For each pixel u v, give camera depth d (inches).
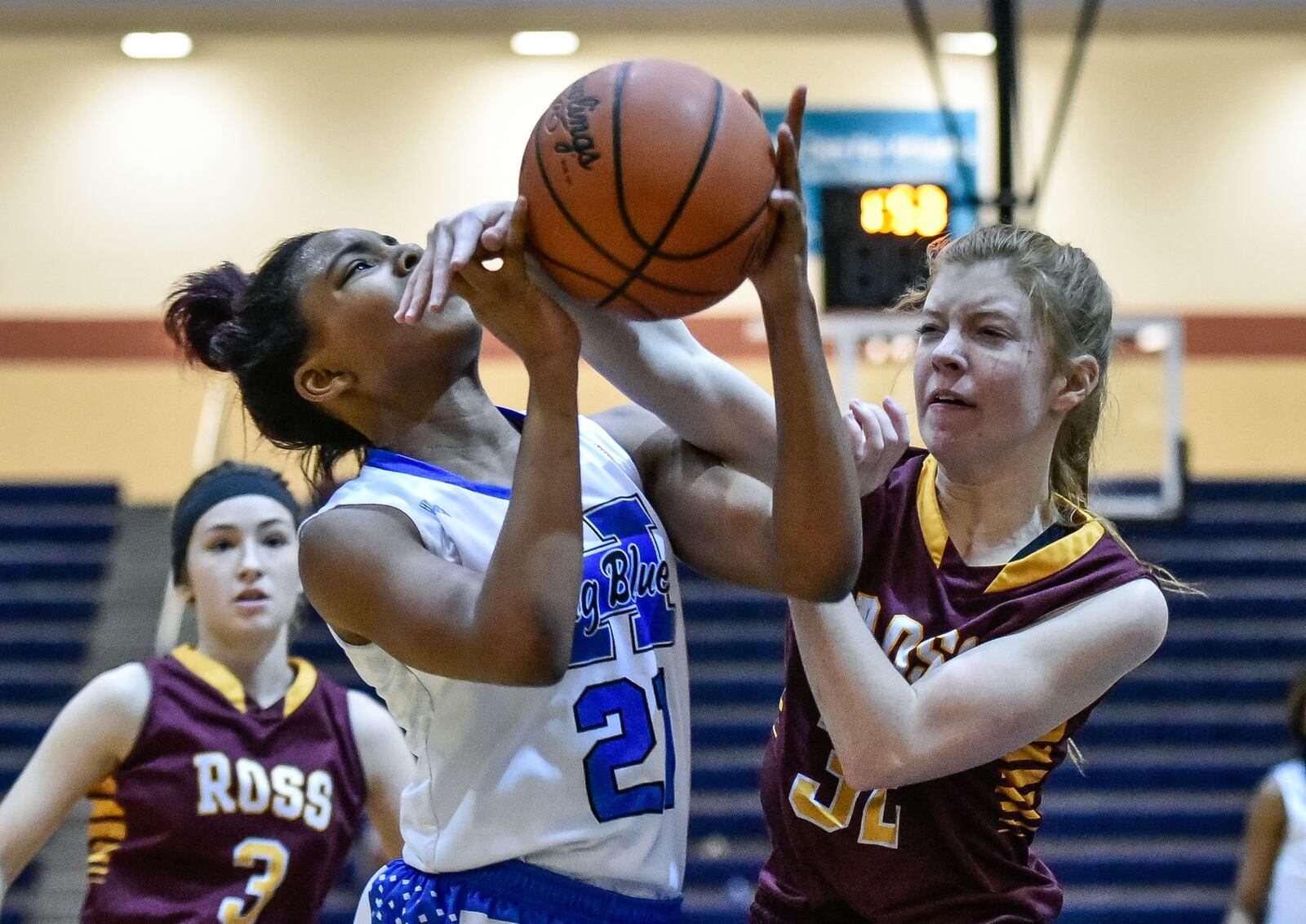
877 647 91.9
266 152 523.2
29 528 459.2
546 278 83.7
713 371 95.1
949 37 520.1
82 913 133.5
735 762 364.8
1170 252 522.9
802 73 526.6
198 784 133.0
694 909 316.8
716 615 418.9
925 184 306.2
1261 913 192.2
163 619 381.4
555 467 79.2
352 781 140.0
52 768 132.4
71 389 514.6
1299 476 515.5
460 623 78.3
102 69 525.3
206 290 108.4
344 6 514.3
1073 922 319.9
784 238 78.6
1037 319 94.5
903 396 366.3
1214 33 528.1
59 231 519.8
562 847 87.0
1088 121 525.3
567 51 528.1
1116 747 375.9
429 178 523.8
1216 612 418.9
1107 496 422.6
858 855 95.7
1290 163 524.7
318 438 101.2
